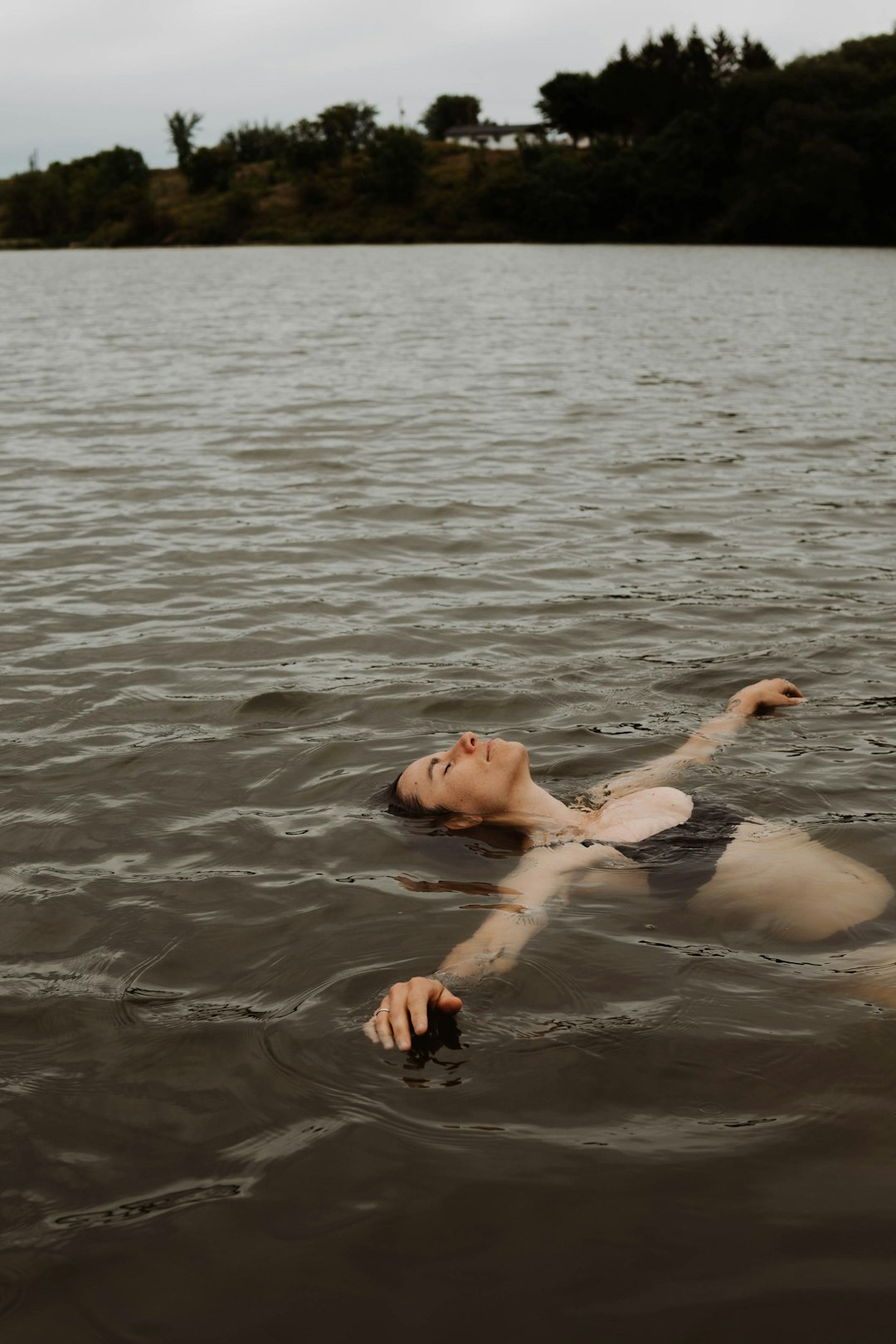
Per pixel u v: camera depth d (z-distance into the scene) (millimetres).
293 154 115438
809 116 84938
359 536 9375
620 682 6266
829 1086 3033
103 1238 2615
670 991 3477
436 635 7039
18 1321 2408
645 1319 2355
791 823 4586
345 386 18406
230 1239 2602
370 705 5945
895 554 8781
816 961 3631
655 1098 3016
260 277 54594
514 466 12211
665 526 9695
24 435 14039
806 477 11555
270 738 5555
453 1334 2340
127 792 4984
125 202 118500
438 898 4090
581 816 4703
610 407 16203
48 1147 2902
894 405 16234
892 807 4715
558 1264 2500
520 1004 3434
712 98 101125
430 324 29672
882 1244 2521
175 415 15508
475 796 4680
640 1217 2619
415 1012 3275
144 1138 2930
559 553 8898
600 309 34562
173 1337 2359
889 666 6441
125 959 3744
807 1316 2350
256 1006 3477
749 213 86000
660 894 4094
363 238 103250
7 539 9273
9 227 120750
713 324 29641
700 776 5039
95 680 6301
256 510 10273
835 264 62000
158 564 8594
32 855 4445
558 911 3986
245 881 4234
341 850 4473
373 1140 2889
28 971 3684
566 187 98125
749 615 7371
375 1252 2553
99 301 39781
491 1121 2951
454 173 112625
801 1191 2680
